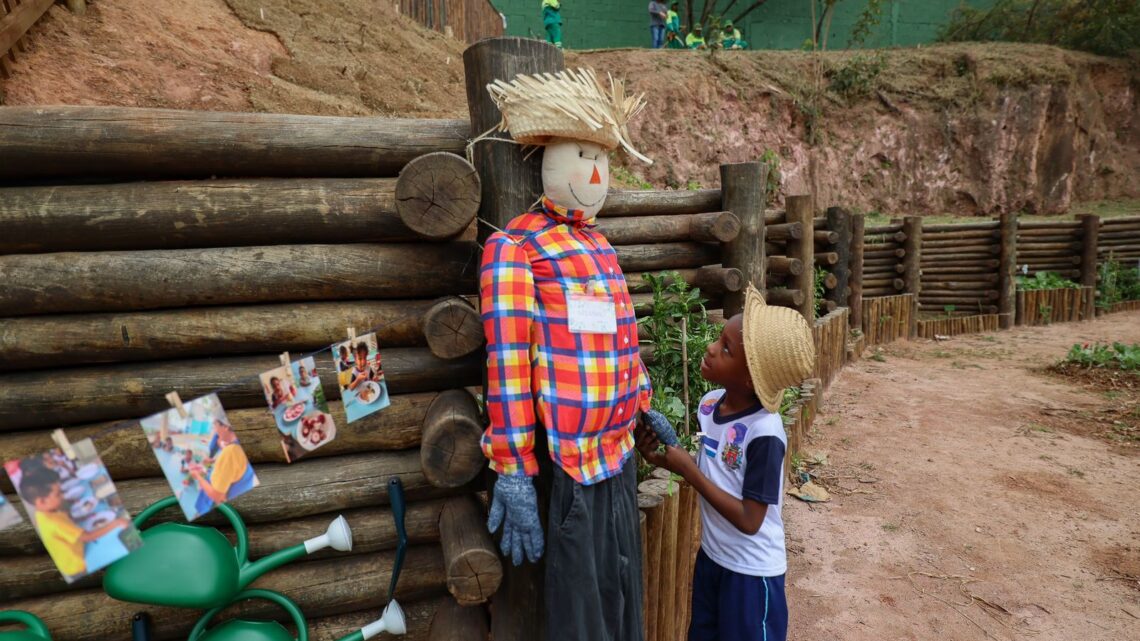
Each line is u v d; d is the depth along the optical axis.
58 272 1.87
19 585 1.91
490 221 2.07
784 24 22.88
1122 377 7.63
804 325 2.02
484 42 2.00
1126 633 3.12
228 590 1.73
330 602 2.09
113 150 1.88
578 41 21.78
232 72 6.04
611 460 1.88
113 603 1.94
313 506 2.06
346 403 1.77
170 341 1.96
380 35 8.81
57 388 1.91
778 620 2.08
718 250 4.79
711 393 2.37
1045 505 4.47
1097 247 12.87
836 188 16.50
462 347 1.95
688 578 3.02
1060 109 16.84
